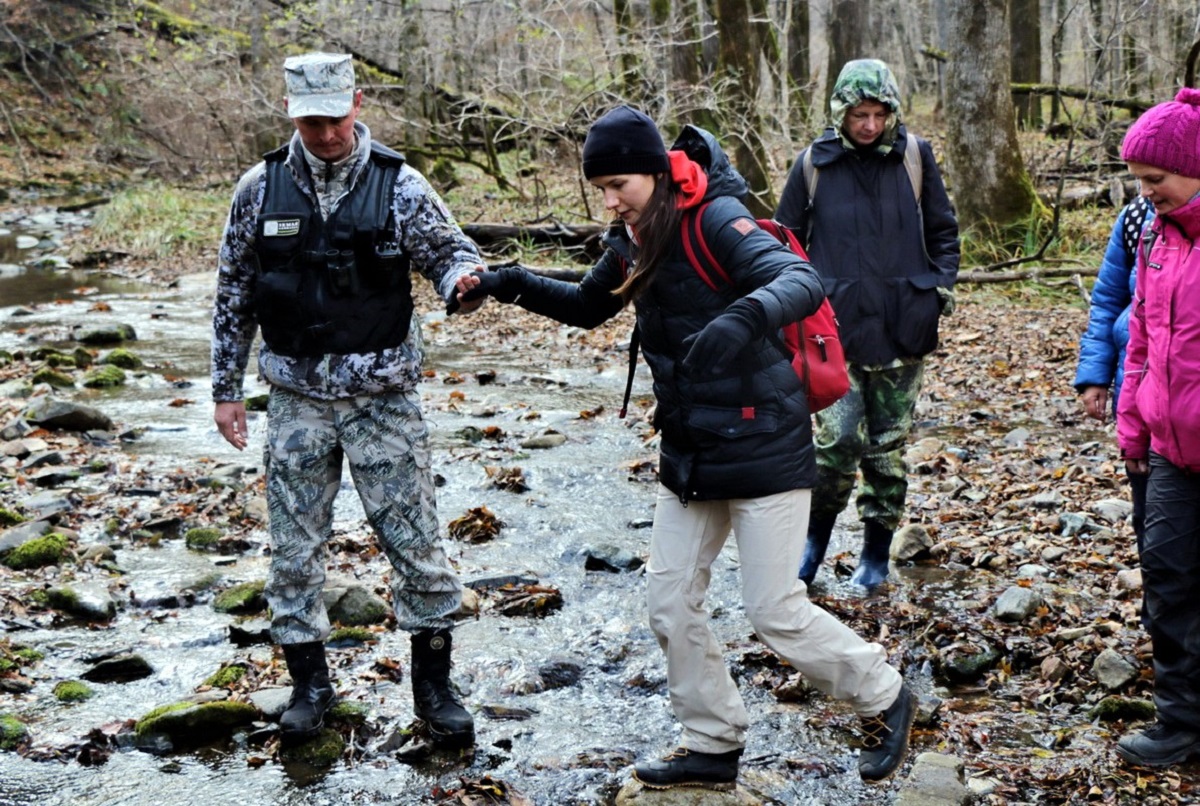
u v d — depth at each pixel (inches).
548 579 184.7
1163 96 655.8
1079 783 121.6
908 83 1211.9
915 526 194.1
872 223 167.0
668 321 109.9
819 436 172.4
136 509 213.2
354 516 211.9
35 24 1154.0
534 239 531.2
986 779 122.6
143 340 401.1
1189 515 123.2
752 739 133.3
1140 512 138.0
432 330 425.1
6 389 304.2
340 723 135.6
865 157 167.5
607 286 122.8
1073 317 393.4
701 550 115.6
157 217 722.2
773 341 110.9
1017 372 326.6
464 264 125.4
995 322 390.6
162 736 131.6
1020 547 192.2
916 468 239.3
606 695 146.2
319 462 129.0
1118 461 236.5
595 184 107.5
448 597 132.0
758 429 109.7
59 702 141.4
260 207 125.0
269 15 904.9
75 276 578.2
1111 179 554.9
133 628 164.1
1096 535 195.6
